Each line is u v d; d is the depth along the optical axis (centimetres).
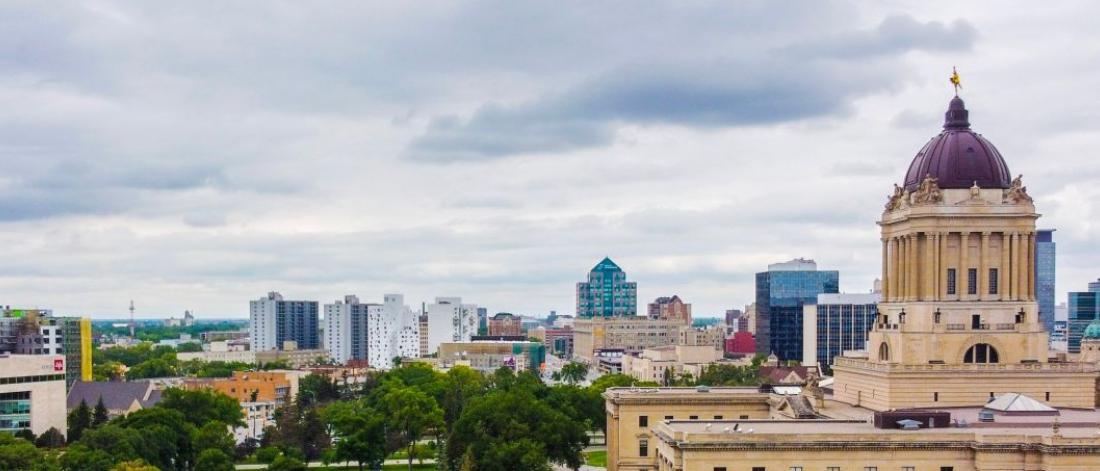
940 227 18900
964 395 18388
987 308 18912
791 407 19550
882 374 18625
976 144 19388
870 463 15062
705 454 15000
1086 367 18512
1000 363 18625
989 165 19212
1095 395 19288
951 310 18875
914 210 19025
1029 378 18425
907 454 15075
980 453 14888
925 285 18988
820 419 17488
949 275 19050
